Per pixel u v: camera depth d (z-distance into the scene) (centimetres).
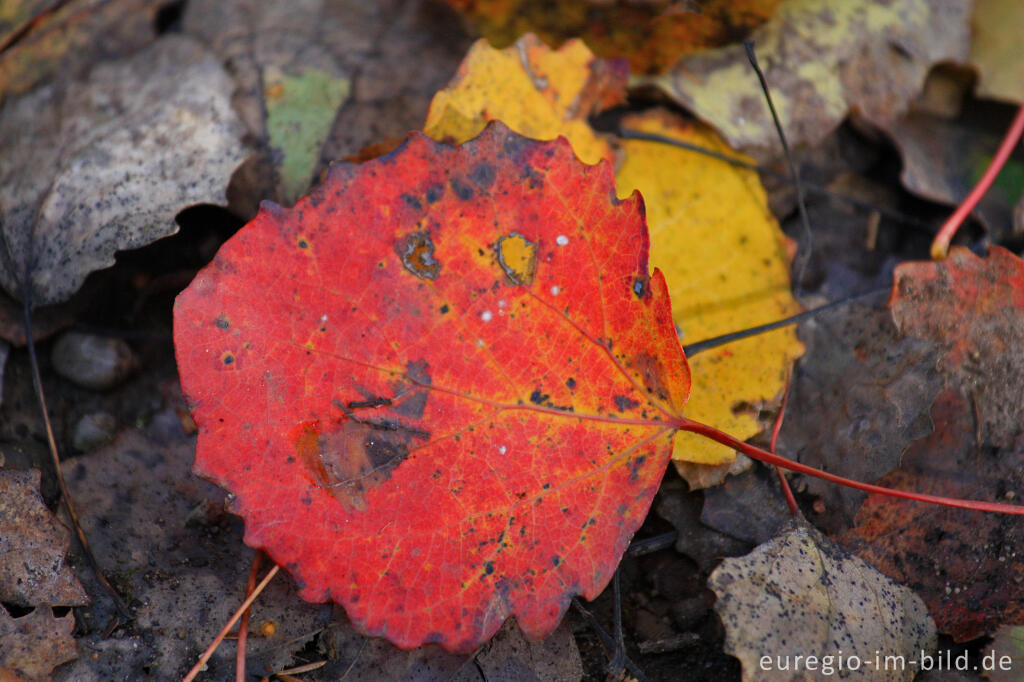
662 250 22
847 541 21
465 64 22
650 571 21
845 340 22
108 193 22
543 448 20
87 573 21
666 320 20
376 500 19
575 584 20
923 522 21
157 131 22
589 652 21
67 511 21
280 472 19
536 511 20
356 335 19
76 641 20
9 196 22
